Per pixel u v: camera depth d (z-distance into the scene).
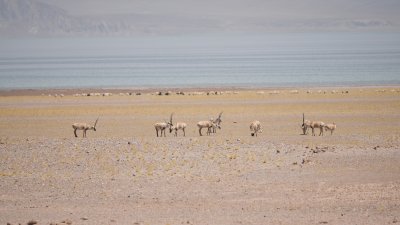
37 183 85.50
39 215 69.50
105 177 88.56
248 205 72.62
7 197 78.25
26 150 109.19
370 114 169.88
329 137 126.31
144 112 182.75
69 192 80.62
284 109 185.25
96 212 70.62
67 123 160.88
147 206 73.06
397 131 136.88
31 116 176.88
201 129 146.38
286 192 78.62
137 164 96.56
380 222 64.75
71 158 101.56
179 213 69.56
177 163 96.94
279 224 64.31
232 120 162.25
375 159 97.62
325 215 67.81
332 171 90.00
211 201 74.88
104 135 136.50
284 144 114.38
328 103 199.00
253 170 91.38
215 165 95.19
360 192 77.88
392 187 80.06
